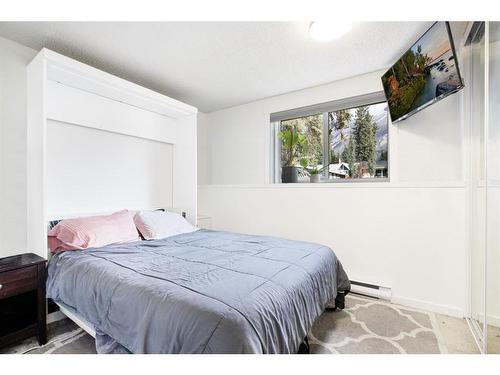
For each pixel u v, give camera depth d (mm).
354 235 2551
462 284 2033
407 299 2254
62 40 1968
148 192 2904
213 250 1848
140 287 1169
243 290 1111
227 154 3674
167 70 2498
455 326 1873
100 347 1246
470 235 1985
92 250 1800
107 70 2482
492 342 1597
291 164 3227
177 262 1532
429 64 1858
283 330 1071
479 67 1858
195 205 2994
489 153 1619
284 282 1270
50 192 2121
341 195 2631
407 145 2387
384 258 2389
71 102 2217
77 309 1459
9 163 1937
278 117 3232
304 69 2502
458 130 2156
